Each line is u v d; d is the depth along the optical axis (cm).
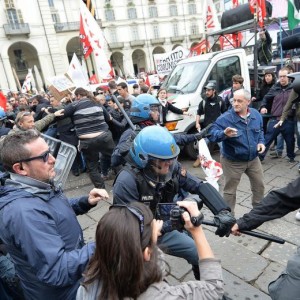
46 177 143
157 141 152
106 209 394
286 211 160
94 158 414
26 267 134
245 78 573
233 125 278
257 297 223
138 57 4791
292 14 622
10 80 3412
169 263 267
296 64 739
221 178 447
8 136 142
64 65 3716
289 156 486
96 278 100
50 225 129
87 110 393
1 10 3250
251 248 280
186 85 545
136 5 4428
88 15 577
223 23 709
